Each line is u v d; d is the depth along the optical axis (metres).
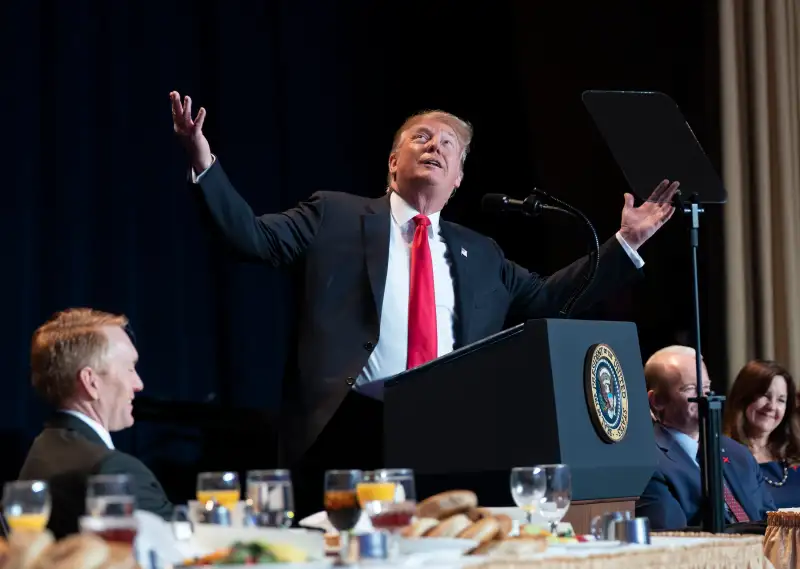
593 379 5.68
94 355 5.94
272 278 13.78
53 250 12.11
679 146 7.46
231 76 13.73
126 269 12.55
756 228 13.85
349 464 6.82
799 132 14.20
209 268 13.40
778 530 7.84
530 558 4.04
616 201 14.03
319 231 7.33
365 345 6.98
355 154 14.72
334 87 14.60
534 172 14.78
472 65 15.20
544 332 5.59
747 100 14.02
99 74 12.67
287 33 14.25
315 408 6.85
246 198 13.73
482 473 5.66
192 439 11.66
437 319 7.29
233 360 13.35
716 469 6.23
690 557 4.59
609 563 4.21
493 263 7.73
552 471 4.78
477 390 5.75
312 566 3.58
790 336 13.81
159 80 13.10
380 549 3.94
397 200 7.58
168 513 5.63
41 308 12.02
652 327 13.63
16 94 11.94
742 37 14.10
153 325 12.76
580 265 7.73
